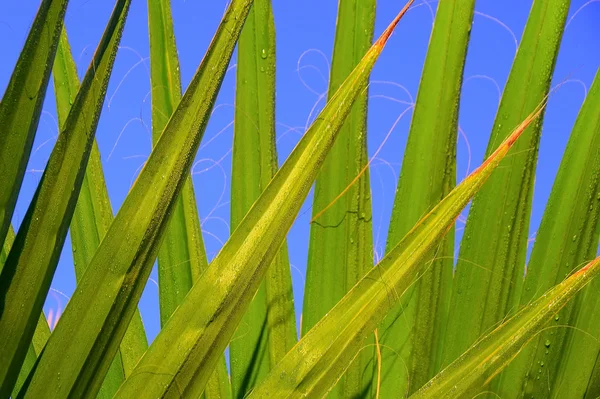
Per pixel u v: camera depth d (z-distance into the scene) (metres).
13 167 1.15
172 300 1.50
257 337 1.48
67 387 1.17
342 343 1.17
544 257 1.43
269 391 1.17
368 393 1.43
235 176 1.51
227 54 1.17
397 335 1.44
